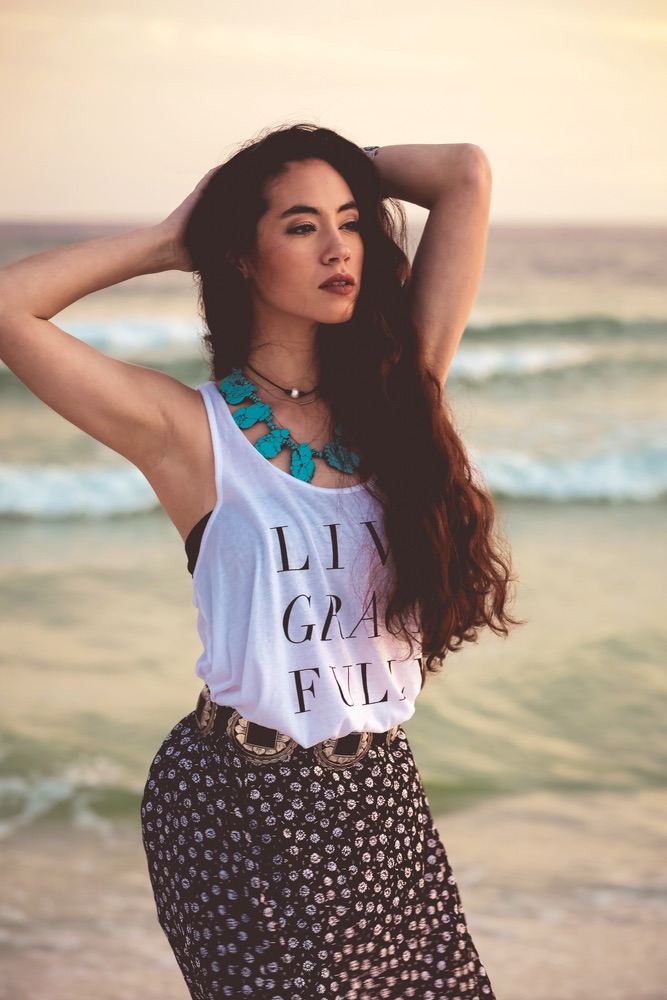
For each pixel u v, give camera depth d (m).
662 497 14.16
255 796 1.70
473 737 6.67
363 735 1.77
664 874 4.95
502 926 4.46
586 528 12.67
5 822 5.53
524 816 5.62
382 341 1.86
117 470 13.48
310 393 1.83
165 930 1.82
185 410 1.72
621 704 7.21
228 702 1.71
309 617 1.72
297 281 1.74
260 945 1.69
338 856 1.71
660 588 10.02
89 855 5.22
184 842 1.73
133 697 7.32
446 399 2.01
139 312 22.78
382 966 1.76
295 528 1.72
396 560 1.79
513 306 28.33
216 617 1.71
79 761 6.32
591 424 16.94
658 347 22.48
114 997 4.00
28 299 1.64
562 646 8.23
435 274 2.02
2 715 6.94
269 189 1.74
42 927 4.50
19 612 9.23
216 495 1.72
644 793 5.94
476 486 1.94
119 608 9.42
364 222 1.85
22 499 13.17
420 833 1.82
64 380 1.64
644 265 36.12
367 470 1.81
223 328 1.84
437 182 2.03
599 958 4.23
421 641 1.87
